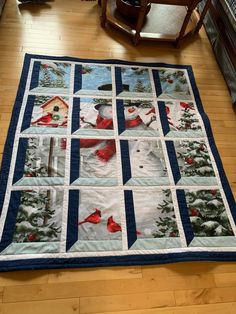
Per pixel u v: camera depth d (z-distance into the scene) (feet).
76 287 3.17
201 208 3.92
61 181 3.88
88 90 4.99
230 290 3.37
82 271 3.27
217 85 5.59
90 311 3.04
